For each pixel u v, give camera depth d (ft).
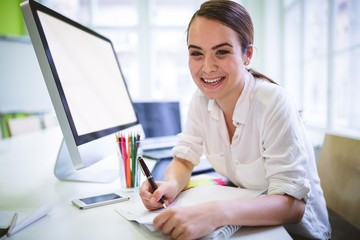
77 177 3.03
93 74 3.03
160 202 2.13
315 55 8.82
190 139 3.03
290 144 2.16
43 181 2.99
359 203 2.66
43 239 1.68
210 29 2.18
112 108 3.26
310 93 9.27
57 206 2.23
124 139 2.56
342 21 7.08
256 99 2.47
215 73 2.29
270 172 2.17
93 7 14.25
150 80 14.35
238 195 2.32
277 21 12.07
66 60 2.52
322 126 8.07
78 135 2.28
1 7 12.94
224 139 2.76
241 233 1.77
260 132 2.43
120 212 2.06
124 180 2.57
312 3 9.03
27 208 2.20
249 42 2.40
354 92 6.59
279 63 12.12
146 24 14.19
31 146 5.71
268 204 1.88
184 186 2.57
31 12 2.14
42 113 12.13
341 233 2.67
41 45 2.16
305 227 2.43
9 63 11.18
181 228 1.58
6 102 11.19
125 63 14.51
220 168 2.95
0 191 2.64
